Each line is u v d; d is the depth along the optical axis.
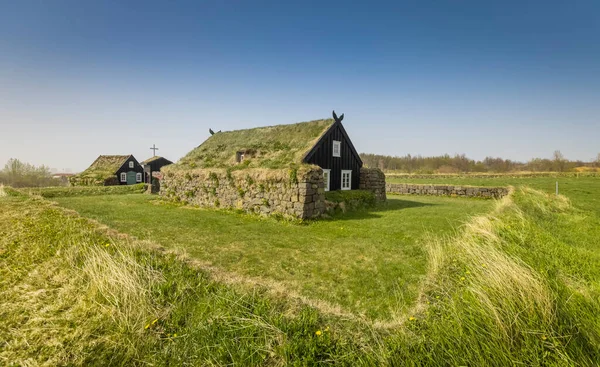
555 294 3.72
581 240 7.91
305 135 17.38
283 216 12.95
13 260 5.58
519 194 18.27
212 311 3.74
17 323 3.55
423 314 3.82
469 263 5.22
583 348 3.00
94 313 3.76
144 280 4.45
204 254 7.56
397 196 26.95
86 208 15.91
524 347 2.97
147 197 23.08
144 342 3.26
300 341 3.13
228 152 19.62
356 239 9.30
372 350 3.03
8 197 15.54
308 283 5.76
